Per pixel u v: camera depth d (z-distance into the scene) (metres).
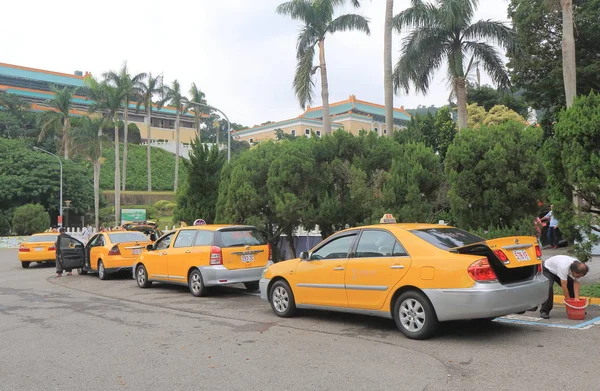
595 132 9.04
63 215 55.94
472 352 6.31
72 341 7.57
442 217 16.36
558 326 7.63
